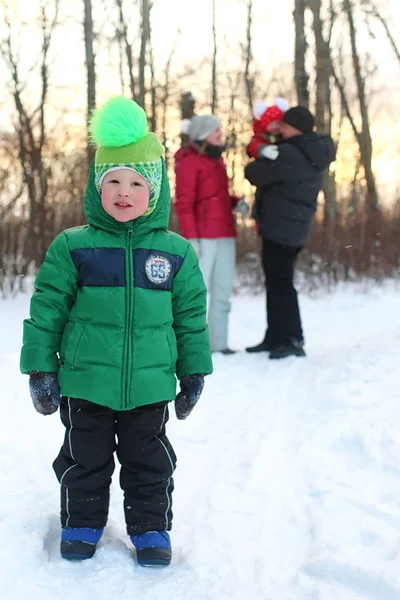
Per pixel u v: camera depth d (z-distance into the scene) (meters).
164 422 2.55
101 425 2.47
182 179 5.79
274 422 4.14
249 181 5.87
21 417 3.89
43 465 3.30
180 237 2.61
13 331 6.75
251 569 2.44
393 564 2.36
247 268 11.72
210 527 2.78
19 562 2.36
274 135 5.94
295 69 11.48
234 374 5.34
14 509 2.76
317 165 5.75
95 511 2.50
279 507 2.96
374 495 2.97
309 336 7.41
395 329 7.05
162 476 2.53
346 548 2.49
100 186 2.45
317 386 4.73
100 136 2.42
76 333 2.41
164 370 2.48
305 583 2.32
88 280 2.41
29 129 9.80
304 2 11.35
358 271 11.59
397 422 3.73
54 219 9.66
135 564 2.46
